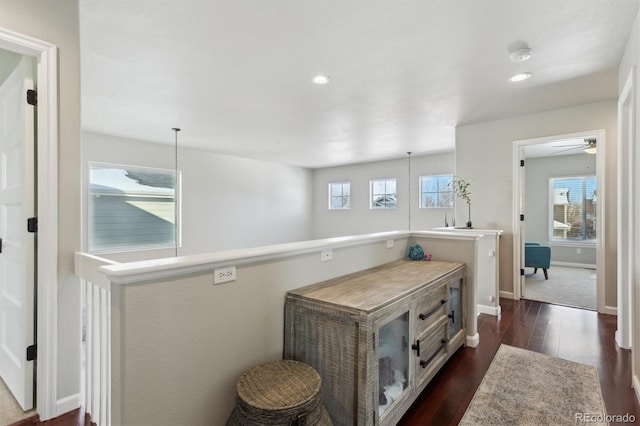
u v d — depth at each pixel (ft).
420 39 7.38
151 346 4.17
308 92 10.64
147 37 7.29
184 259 4.62
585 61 8.46
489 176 14.05
